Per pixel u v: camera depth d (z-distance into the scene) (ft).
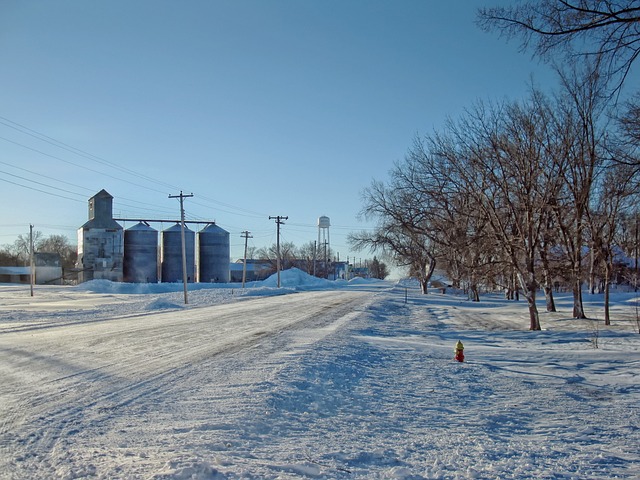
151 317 90.17
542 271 97.71
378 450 22.45
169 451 20.27
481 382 40.14
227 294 173.17
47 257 314.35
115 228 267.59
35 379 34.78
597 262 100.07
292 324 79.20
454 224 100.37
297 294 190.29
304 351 49.44
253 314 98.12
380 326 83.82
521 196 77.25
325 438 24.11
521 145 75.77
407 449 22.97
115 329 68.74
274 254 455.63
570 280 104.47
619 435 26.71
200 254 297.74
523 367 46.52
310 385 35.29
